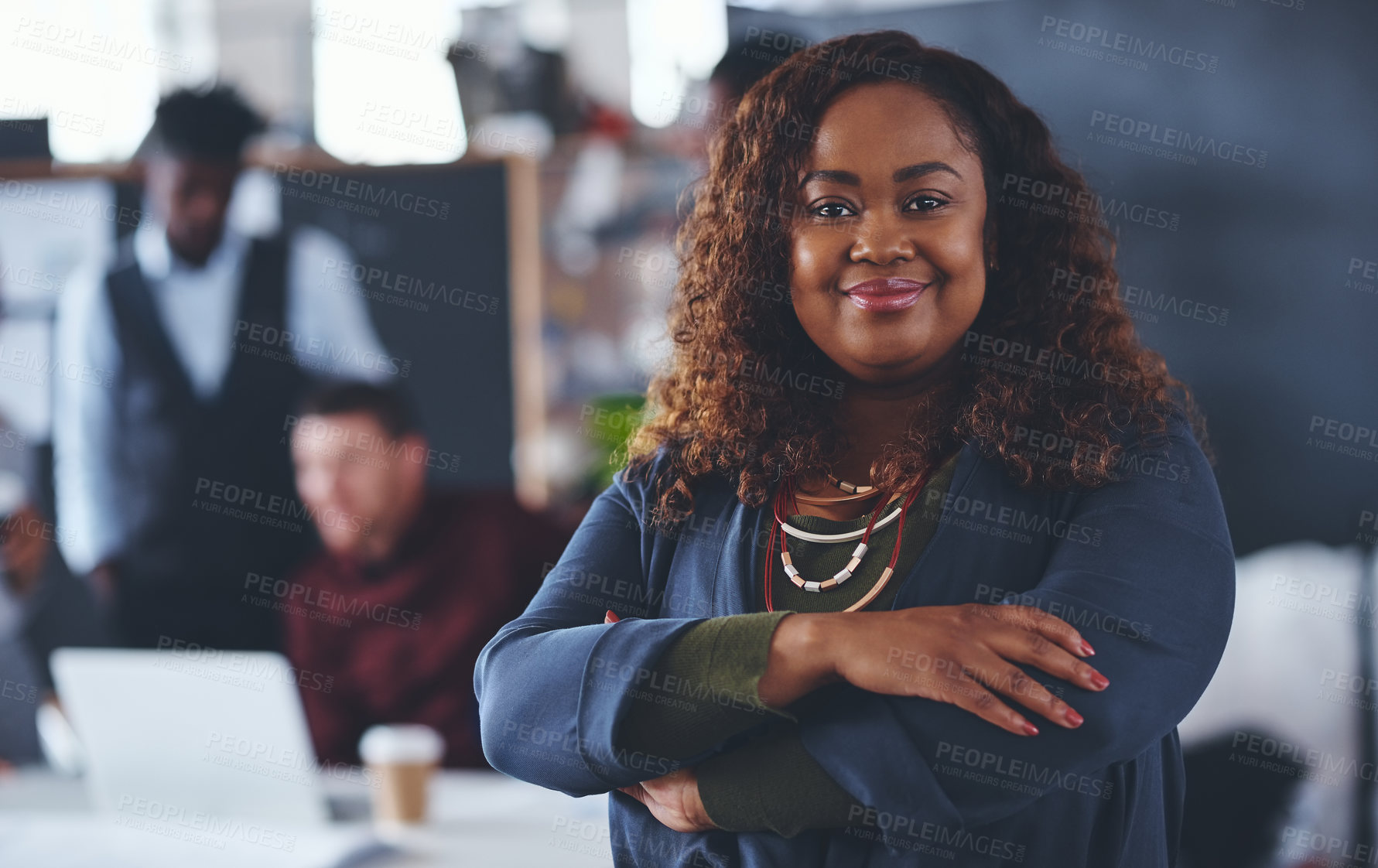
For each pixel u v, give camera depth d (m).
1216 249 3.41
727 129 1.05
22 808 2.16
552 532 3.02
